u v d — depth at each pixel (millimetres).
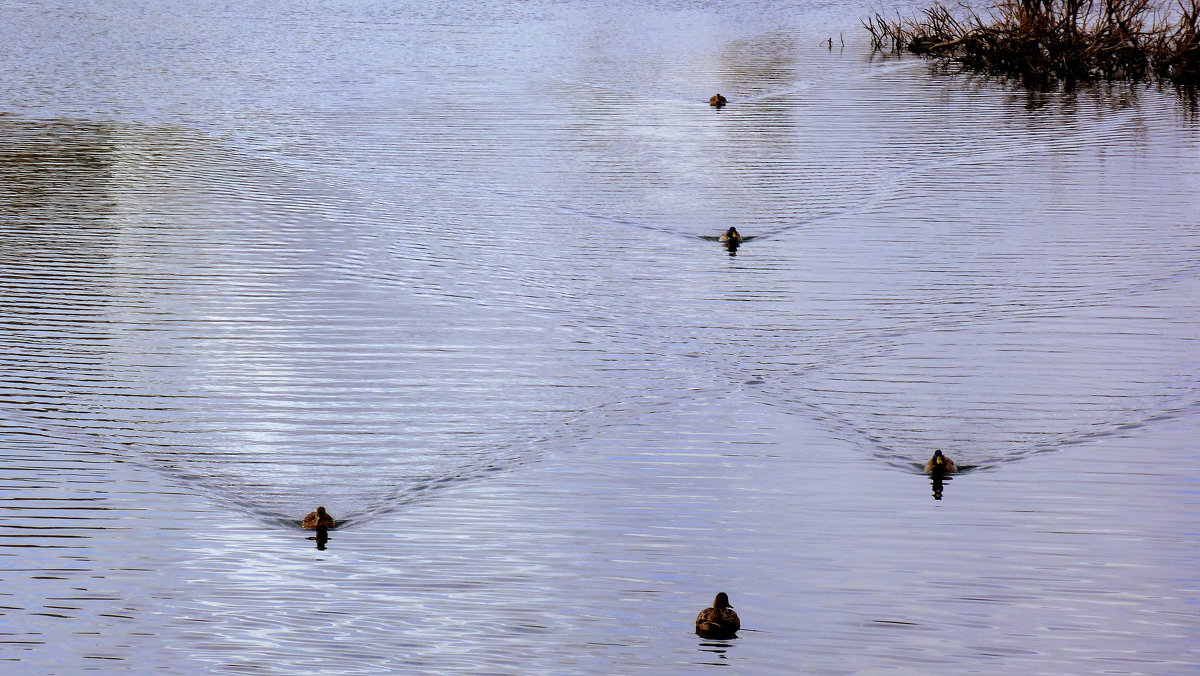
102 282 27906
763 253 30203
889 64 54031
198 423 21547
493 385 23141
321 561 17594
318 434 21250
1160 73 50469
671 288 28000
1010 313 26234
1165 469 19906
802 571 17312
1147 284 27594
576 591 16891
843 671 15211
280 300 27094
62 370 23438
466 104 46156
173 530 18312
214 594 16781
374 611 16438
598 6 73062
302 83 50031
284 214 33000
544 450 20781
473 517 18734
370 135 41406
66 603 16516
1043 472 19922
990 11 66625
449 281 28422
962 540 18016
